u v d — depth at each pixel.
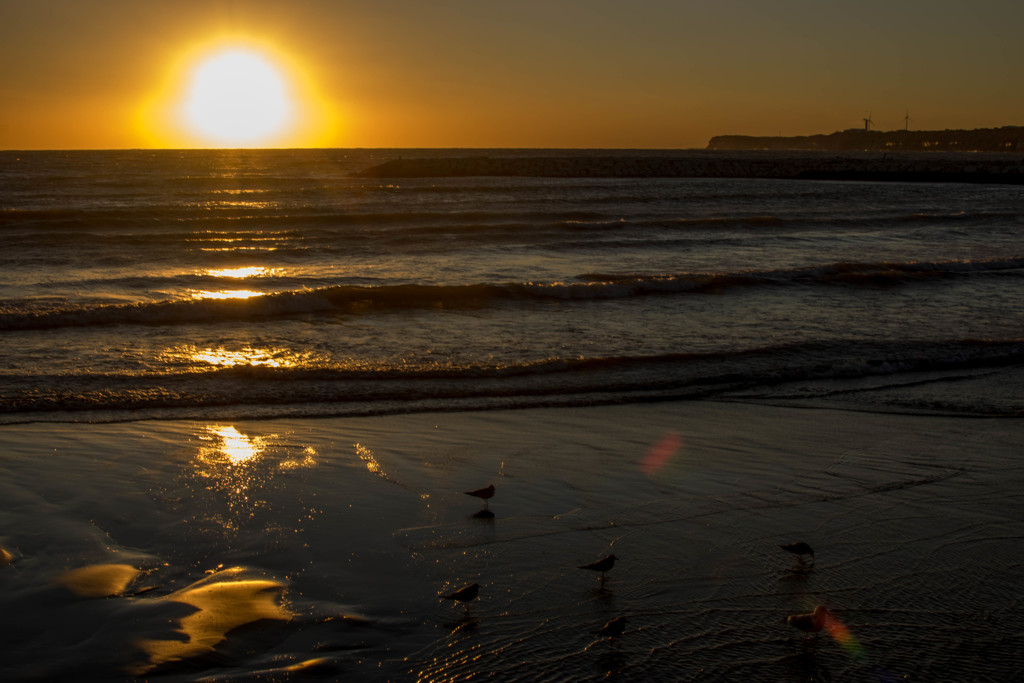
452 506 5.32
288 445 6.46
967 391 8.50
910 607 4.15
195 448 6.34
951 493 5.68
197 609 3.93
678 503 5.43
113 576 4.23
